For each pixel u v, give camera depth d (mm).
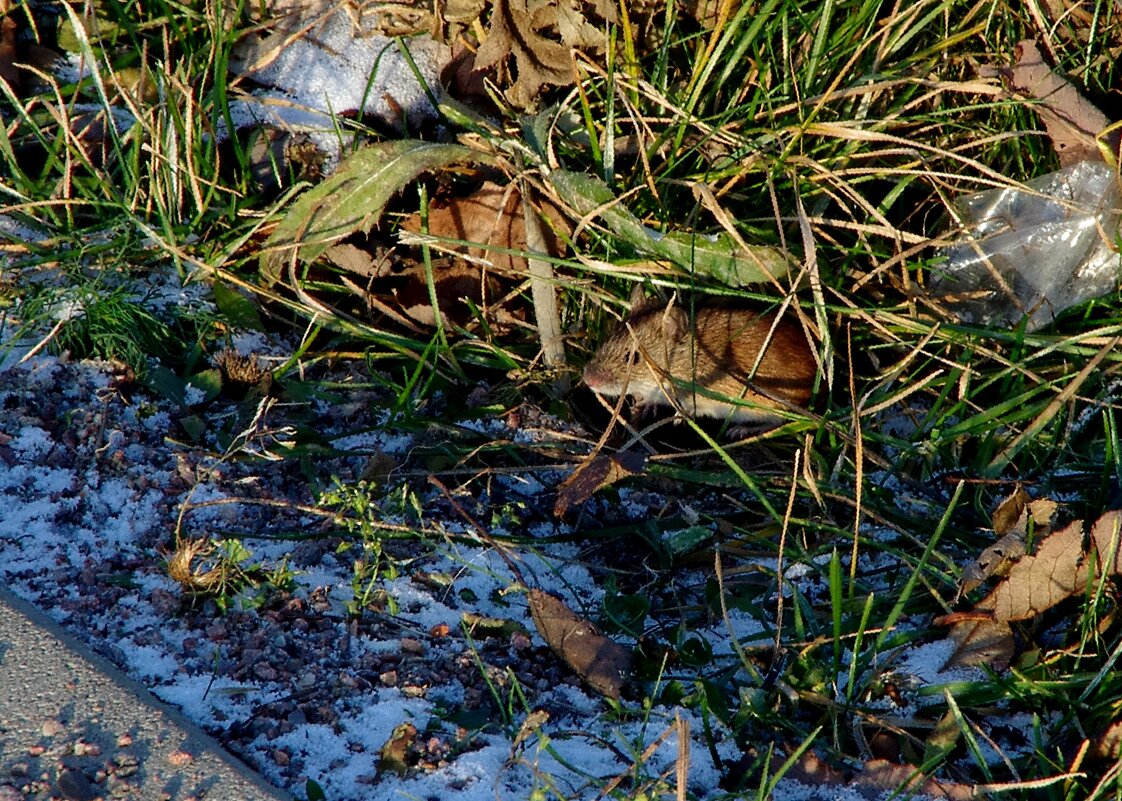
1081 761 2875
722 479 4145
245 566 3455
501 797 2703
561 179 4777
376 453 4102
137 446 3986
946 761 2980
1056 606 3475
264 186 5277
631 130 5234
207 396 4340
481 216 5043
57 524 3545
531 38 5082
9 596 3068
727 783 2891
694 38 5332
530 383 4824
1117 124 4637
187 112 4934
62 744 2588
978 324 4910
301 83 5465
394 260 5043
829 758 2984
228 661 3094
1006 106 5016
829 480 4238
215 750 2660
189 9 5496
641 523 4121
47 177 5207
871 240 5074
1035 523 3537
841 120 5105
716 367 5012
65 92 5355
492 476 4270
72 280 4609
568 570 3816
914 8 5012
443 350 4676
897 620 3549
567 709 3127
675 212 5121
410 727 2887
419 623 3396
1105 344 4430
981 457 4289
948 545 3938
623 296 5184
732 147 4992
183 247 4891
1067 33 5148
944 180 5145
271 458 4062
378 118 5469
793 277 4781
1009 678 3229
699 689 3188
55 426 3980
